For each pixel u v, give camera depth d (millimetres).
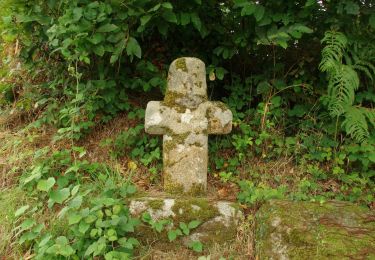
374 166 3854
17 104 4469
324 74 3996
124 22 3607
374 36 3695
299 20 3633
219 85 4516
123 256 2855
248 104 4301
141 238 3240
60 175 3660
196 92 3607
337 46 3484
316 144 3926
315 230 2941
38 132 4242
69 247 2785
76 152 3963
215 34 4230
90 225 2973
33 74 4574
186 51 4371
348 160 3789
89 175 3713
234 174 3912
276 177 3787
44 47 4336
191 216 3258
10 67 4922
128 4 3447
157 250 3203
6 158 3904
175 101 3596
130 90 4410
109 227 2955
